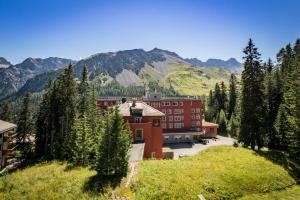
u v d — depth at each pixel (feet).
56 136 194.08
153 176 80.79
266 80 226.17
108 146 79.51
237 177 94.94
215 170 98.02
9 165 189.47
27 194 72.59
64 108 193.26
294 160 139.13
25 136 246.68
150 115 162.40
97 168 80.07
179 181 80.07
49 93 218.79
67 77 201.36
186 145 287.07
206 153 136.46
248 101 166.50
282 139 185.88
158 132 163.94
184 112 341.41
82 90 234.79
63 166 118.83
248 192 88.94
